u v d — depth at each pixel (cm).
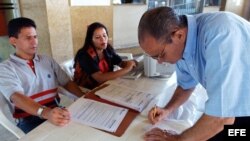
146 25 68
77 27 356
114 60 196
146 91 130
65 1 307
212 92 63
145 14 71
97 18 387
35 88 137
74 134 88
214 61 63
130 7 468
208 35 66
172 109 105
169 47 71
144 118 101
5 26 301
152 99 119
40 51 309
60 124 94
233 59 61
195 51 75
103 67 183
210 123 65
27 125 133
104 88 132
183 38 72
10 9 294
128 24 477
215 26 65
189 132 73
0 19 295
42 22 290
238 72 61
